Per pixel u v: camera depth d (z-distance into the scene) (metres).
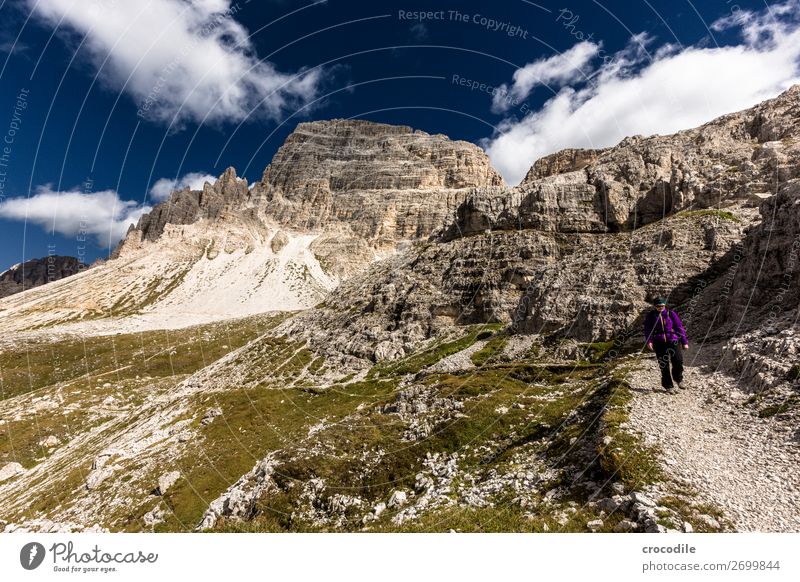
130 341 173.50
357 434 32.50
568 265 67.44
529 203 95.81
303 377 81.69
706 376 25.61
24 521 49.06
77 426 98.81
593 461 18.17
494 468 22.88
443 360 65.50
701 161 80.19
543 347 56.12
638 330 49.06
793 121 75.44
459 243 101.81
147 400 109.88
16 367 148.50
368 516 21.92
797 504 12.88
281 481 26.42
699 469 15.66
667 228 58.88
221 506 26.42
